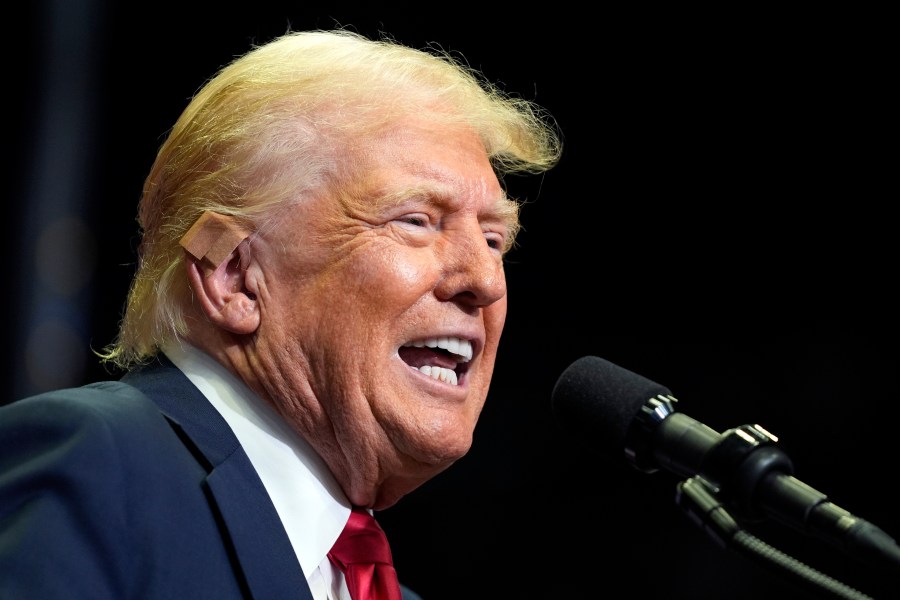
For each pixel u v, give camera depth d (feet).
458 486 47.47
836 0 46.24
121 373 44.52
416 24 46.37
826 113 47.09
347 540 17.31
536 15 47.47
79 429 14.70
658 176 48.93
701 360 48.39
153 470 15.14
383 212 17.16
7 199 44.01
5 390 43.52
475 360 18.40
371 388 16.90
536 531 46.93
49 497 14.16
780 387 47.39
